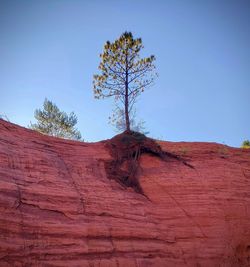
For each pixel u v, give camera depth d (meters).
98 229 12.41
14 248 9.96
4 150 12.41
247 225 16.30
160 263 13.16
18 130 14.84
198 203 16.19
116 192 14.78
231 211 16.45
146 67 24.91
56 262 10.66
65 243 11.23
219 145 21.70
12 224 10.37
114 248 12.41
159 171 17.52
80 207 12.73
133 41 24.81
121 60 24.77
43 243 10.74
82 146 16.97
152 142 18.92
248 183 18.50
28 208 11.23
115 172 16.34
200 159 19.42
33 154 13.49
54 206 12.00
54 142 15.82
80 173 14.66
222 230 15.52
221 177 18.02
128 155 17.83
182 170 17.89
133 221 13.78
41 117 27.34
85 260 11.36
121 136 18.55
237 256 15.16
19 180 11.79
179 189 16.64
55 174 13.30
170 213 15.38
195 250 14.43
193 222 15.34
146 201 15.50
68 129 27.73
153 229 14.09
